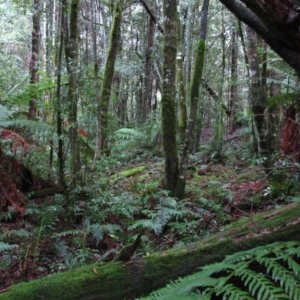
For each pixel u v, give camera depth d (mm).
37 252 4695
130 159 12148
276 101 6488
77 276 3025
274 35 3199
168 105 6465
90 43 17125
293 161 6066
